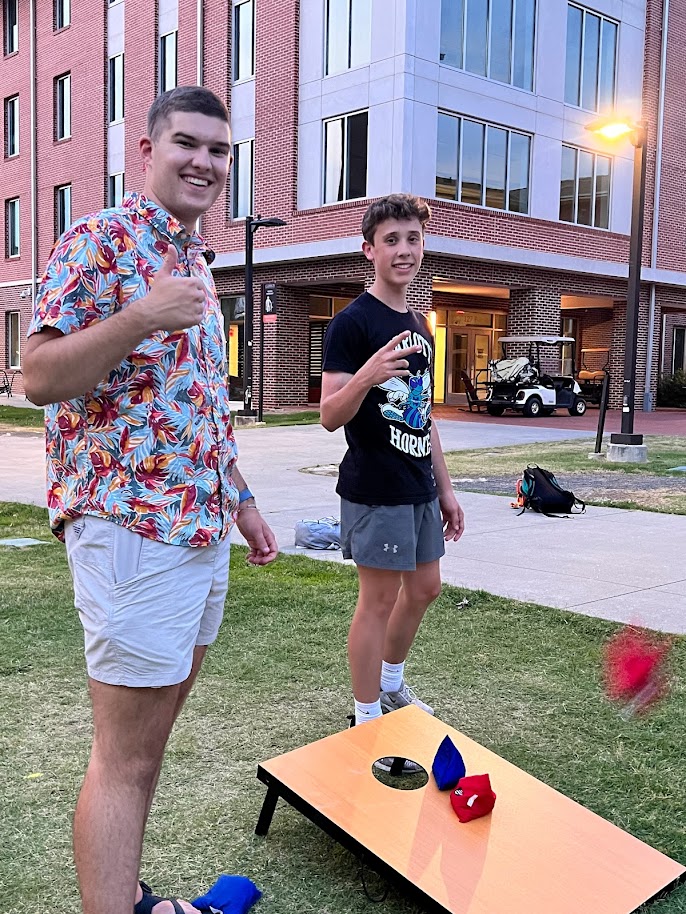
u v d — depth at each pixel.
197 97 1.87
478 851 2.20
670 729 3.29
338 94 19.67
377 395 2.82
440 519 3.07
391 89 18.55
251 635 4.38
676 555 6.23
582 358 28.33
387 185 18.83
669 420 21.03
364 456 2.85
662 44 23.95
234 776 2.93
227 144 1.93
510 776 2.54
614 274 23.16
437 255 19.42
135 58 24.62
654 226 24.30
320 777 2.46
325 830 2.32
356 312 2.89
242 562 5.98
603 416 12.37
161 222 1.84
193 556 1.84
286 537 6.83
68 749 3.11
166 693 1.84
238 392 23.02
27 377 1.69
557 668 3.95
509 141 20.77
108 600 1.78
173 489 1.80
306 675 3.85
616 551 6.37
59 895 2.27
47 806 2.71
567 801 2.44
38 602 4.94
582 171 22.69
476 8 19.73
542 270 21.88
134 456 1.78
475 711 3.47
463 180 19.92
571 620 4.58
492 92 20.12
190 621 1.86
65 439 1.81
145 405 1.77
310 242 20.39
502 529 7.27
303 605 4.91
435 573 3.09
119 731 1.83
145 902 2.03
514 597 5.04
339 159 19.92
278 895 2.28
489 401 21.81
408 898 2.27
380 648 2.96
